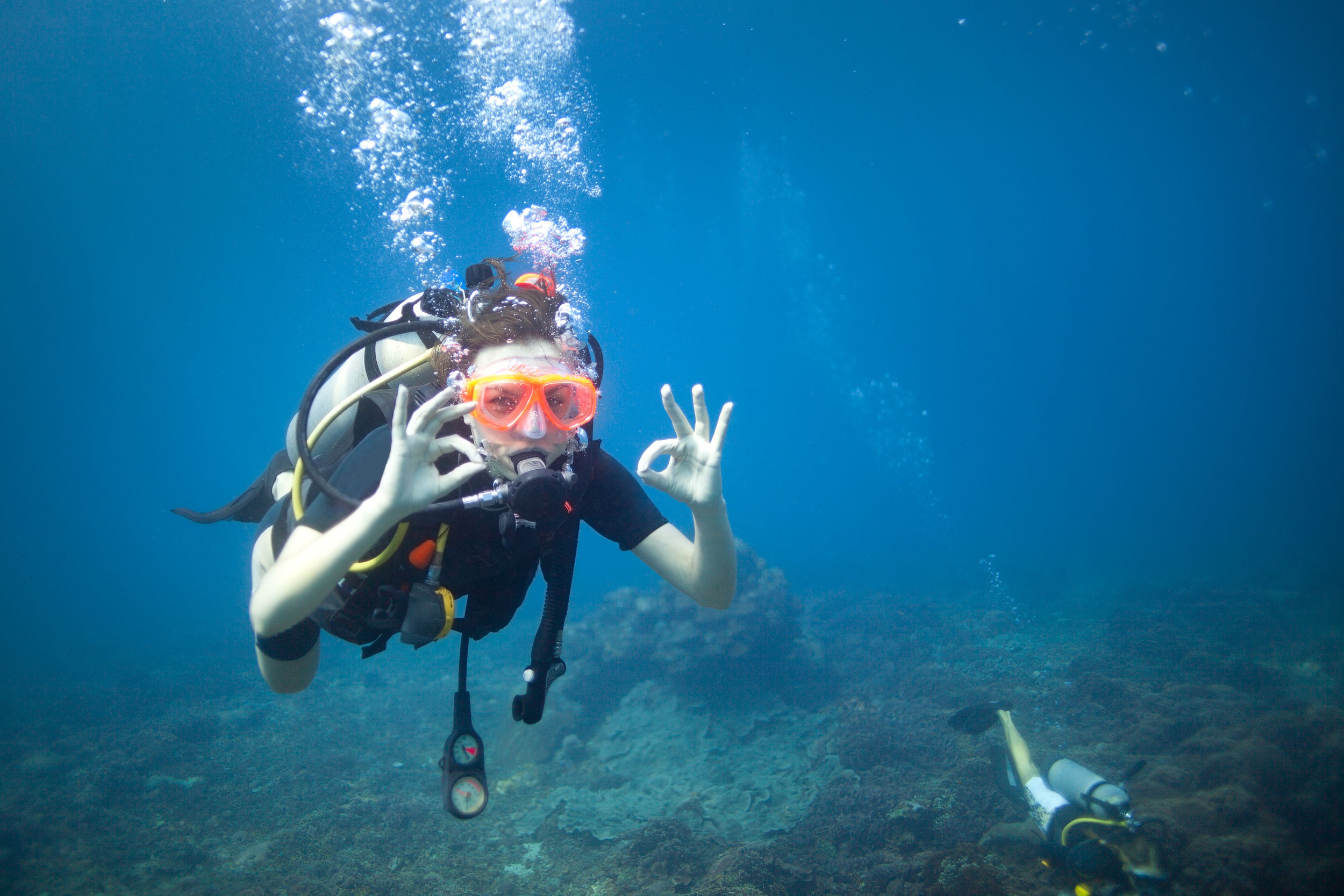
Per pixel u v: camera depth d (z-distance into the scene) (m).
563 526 1.59
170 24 16.73
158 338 41.28
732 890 4.95
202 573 43.12
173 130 21.34
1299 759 5.13
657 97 24.52
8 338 37.19
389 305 1.78
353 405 1.59
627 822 6.77
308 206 25.73
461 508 1.31
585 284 42.94
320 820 7.29
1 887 6.13
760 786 7.29
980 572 20.48
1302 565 15.48
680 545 1.76
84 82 19.12
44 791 8.32
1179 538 24.05
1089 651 10.59
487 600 1.57
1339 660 8.67
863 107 27.69
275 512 1.57
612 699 9.38
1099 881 4.16
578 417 1.39
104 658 17.22
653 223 35.56
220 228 27.41
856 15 21.66
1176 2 22.66
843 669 11.16
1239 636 10.19
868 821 6.00
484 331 1.36
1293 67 28.84
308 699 12.21
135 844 6.93
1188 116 33.12
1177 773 5.35
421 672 14.01
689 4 19.56
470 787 1.58
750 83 24.72
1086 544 25.28
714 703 8.87
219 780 8.59
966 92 27.73
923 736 7.66
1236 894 3.91
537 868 6.25
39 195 24.86
